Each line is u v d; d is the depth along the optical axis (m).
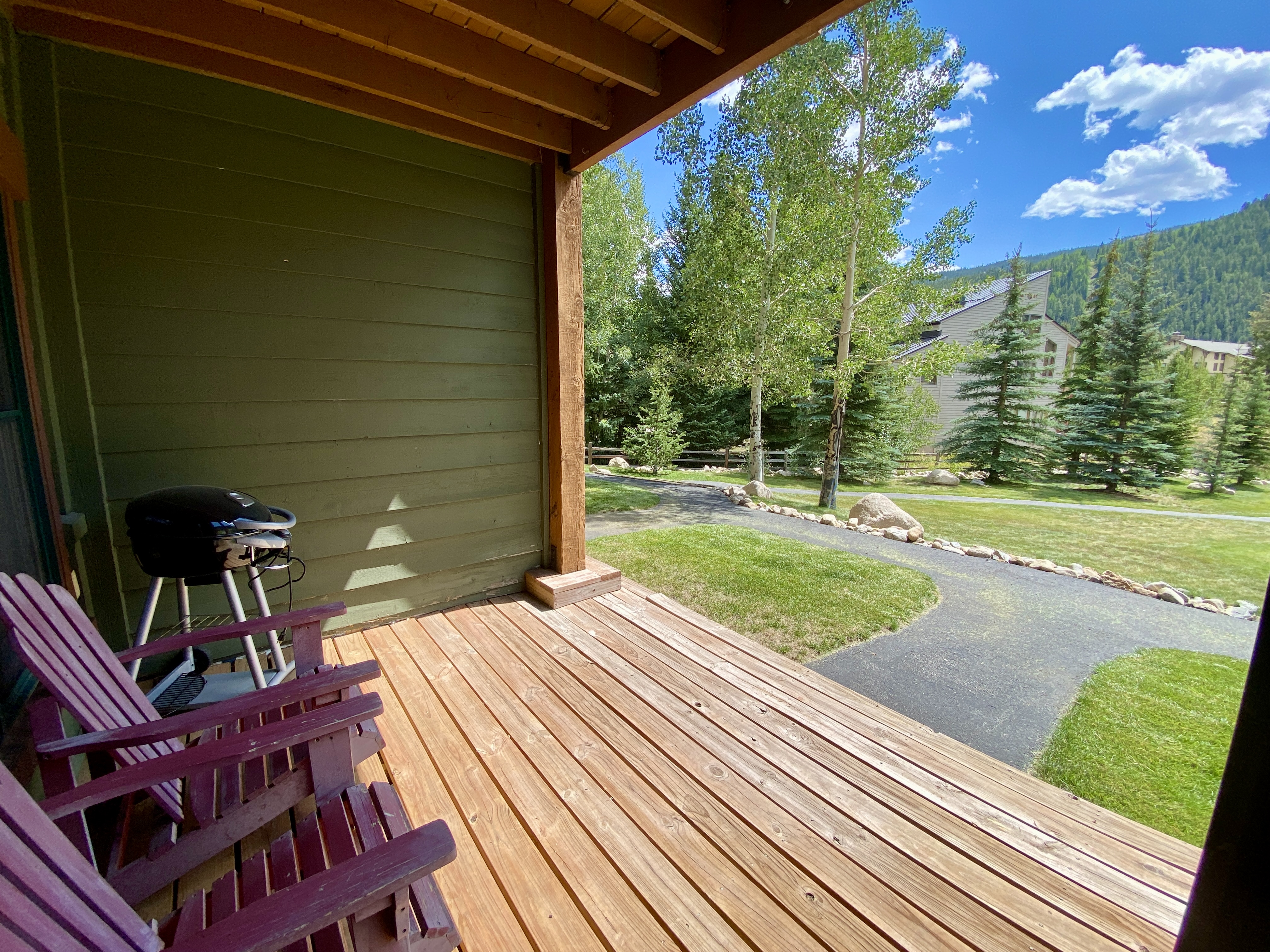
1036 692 2.75
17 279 1.59
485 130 2.59
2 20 1.59
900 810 1.46
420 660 2.25
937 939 1.10
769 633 3.38
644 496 8.38
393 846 0.69
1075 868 1.28
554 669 2.18
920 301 7.60
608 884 1.22
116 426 1.91
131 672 1.57
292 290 2.21
